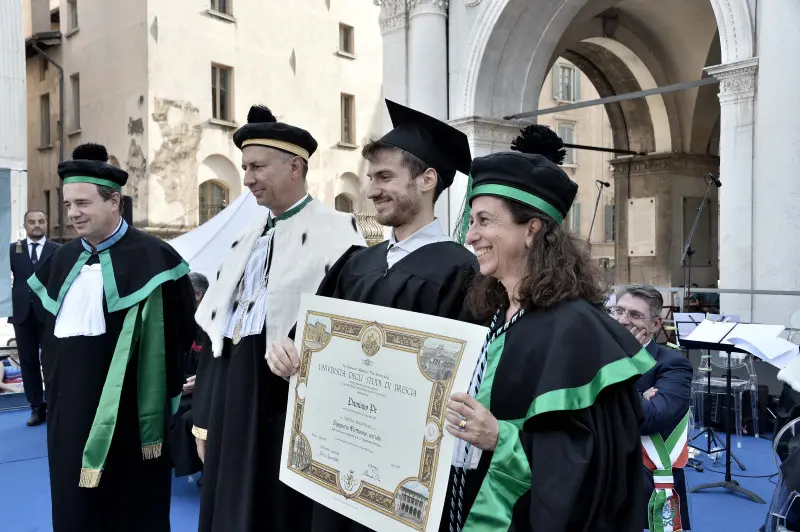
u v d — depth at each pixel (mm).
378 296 2047
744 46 7105
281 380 2266
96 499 2896
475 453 1633
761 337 4758
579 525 1395
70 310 2977
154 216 17547
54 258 3146
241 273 2729
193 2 18359
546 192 1564
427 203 2098
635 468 1473
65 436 2900
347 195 23078
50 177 21688
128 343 2947
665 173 14008
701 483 5141
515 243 1585
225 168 19219
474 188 1645
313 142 2752
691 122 13852
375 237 20828
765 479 5230
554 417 1446
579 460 1387
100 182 2961
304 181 2758
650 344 2928
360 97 23188
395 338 1643
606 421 1443
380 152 2059
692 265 14250
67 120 20578
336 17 22328
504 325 1612
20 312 6668
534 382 1492
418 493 1535
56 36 20578
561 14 9875
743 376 6781
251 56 19812
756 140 6918
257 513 2400
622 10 12953
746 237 7094
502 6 9445
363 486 1646
